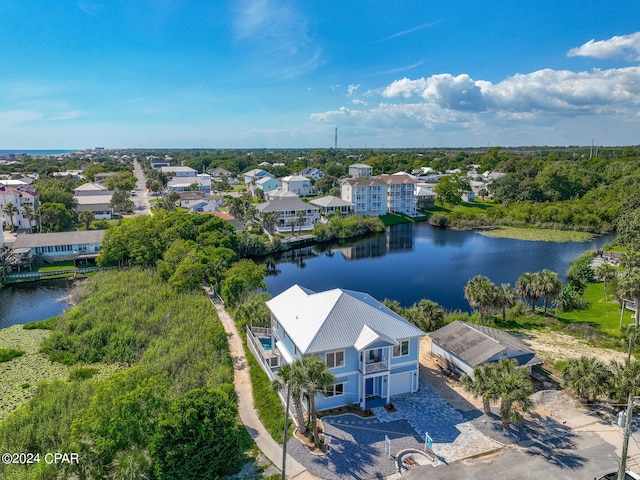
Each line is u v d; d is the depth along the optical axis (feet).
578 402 114.83
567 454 94.68
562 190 488.02
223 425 85.15
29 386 127.85
